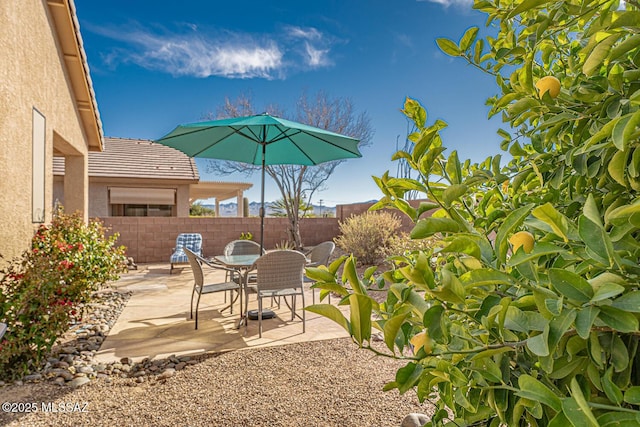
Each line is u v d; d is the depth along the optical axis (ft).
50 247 15.23
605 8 2.95
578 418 1.81
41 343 10.08
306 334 13.46
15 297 9.99
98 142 26.48
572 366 2.49
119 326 14.43
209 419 7.94
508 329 2.50
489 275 2.37
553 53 4.40
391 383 2.78
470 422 3.17
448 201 2.81
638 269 2.03
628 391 1.95
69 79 20.80
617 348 2.25
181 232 35.04
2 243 12.17
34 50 15.03
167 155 46.03
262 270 13.26
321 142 17.89
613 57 2.60
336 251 33.86
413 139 3.37
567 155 3.10
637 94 2.09
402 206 3.10
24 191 14.02
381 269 24.49
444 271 2.18
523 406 2.67
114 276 18.95
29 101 14.48
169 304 18.16
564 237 2.13
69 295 12.98
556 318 2.06
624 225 2.16
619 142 1.96
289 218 39.65
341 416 8.06
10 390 9.10
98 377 9.89
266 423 7.79
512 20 4.40
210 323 14.89
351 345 12.27
